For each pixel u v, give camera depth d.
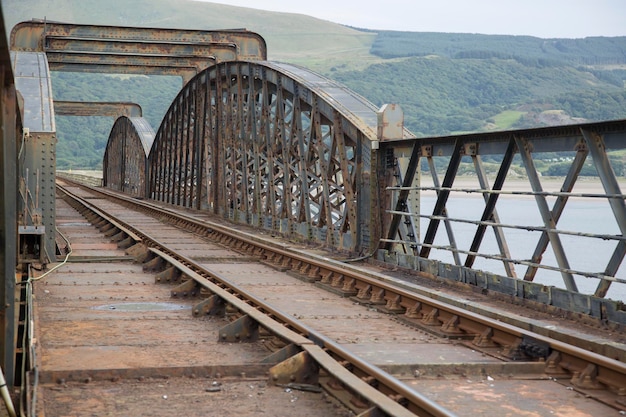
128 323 9.00
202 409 5.76
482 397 6.23
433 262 13.02
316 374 6.54
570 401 6.14
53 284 11.89
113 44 32.03
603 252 24.53
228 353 7.58
